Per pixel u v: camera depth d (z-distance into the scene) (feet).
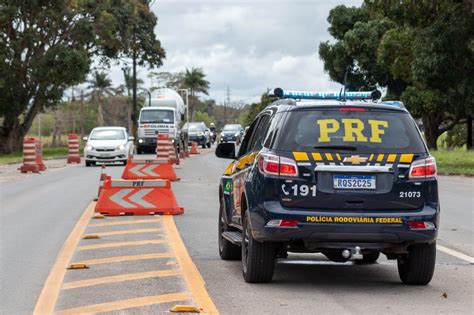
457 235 53.21
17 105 217.36
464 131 287.28
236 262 42.09
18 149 228.43
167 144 138.72
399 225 33.04
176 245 47.70
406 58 161.58
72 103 387.55
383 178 33.30
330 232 32.91
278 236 33.24
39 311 30.48
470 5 121.70
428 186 33.53
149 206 64.54
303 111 34.27
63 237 51.62
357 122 34.04
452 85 129.29
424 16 132.77
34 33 213.25
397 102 35.91
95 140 144.05
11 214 65.05
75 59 212.23
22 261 42.32
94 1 225.97
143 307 30.86
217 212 66.59
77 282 36.17
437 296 33.42
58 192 85.46
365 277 38.11
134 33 259.39
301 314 29.76
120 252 45.03
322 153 33.42
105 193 64.44
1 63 208.64
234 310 30.37
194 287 34.68
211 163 150.71
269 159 33.81
